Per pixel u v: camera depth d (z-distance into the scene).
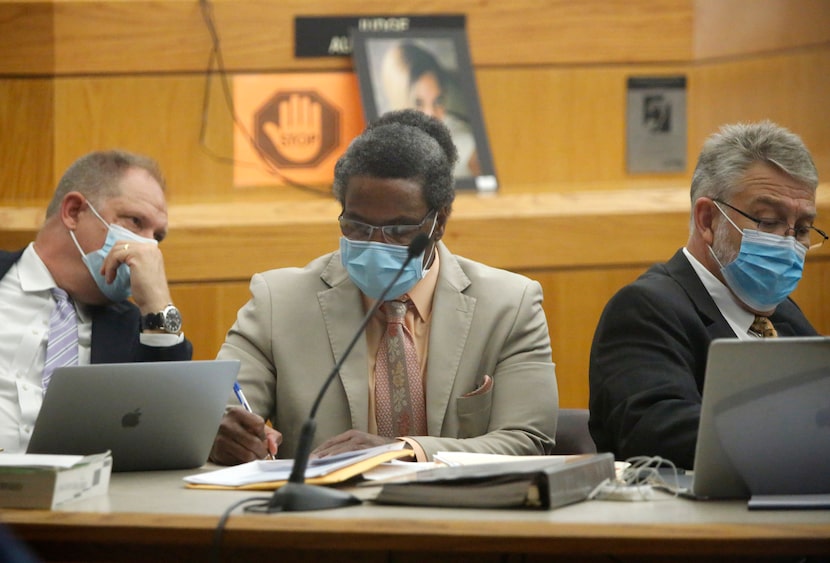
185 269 9.30
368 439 4.94
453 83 9.77
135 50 9.72
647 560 3.42
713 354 3.81
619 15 10.02
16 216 9.46
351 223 5.31
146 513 3.56
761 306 5.65
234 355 5.71
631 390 5.25
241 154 9.77
